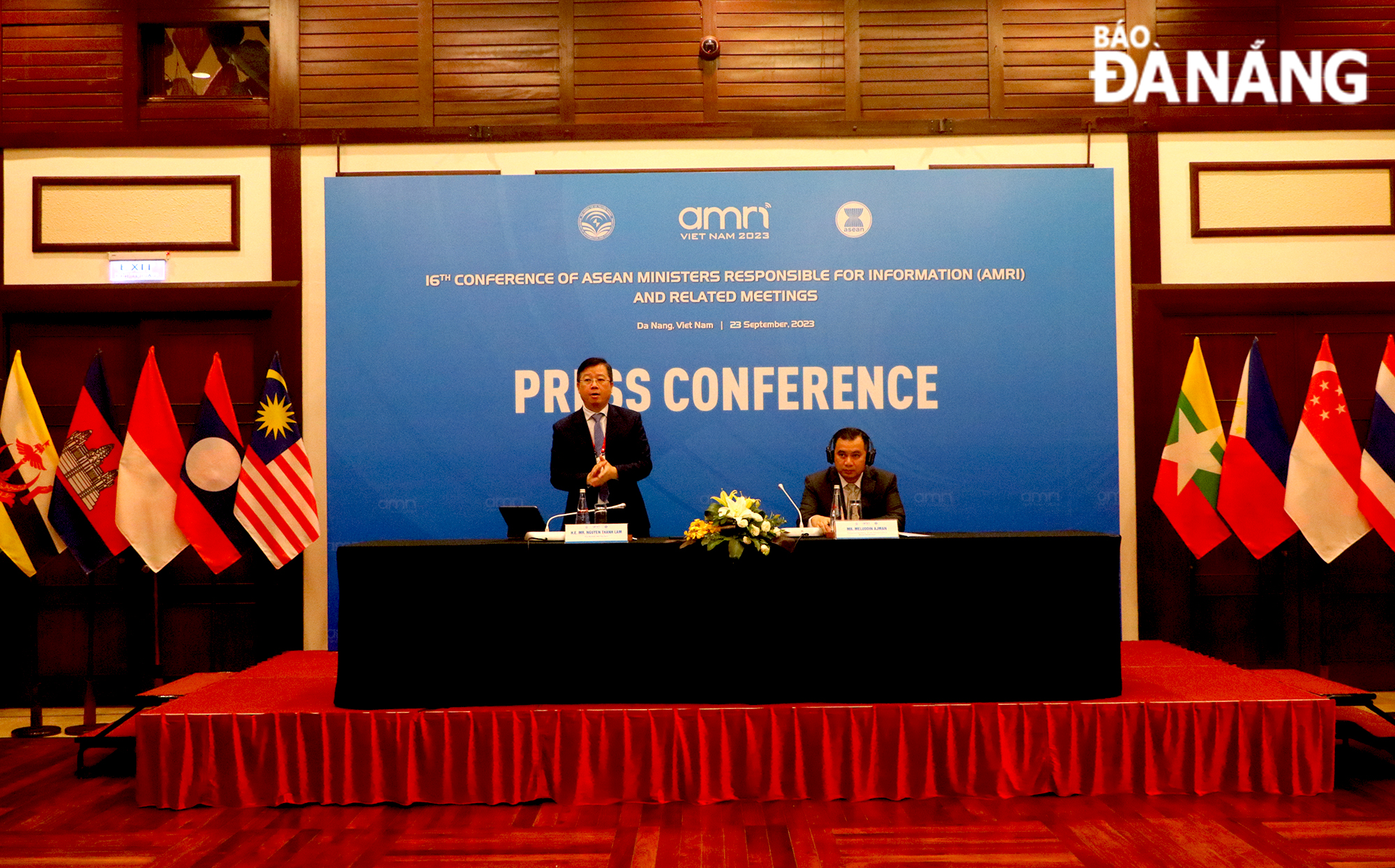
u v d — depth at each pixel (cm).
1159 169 471
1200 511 434
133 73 470
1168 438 443
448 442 463
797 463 466
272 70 471
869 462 391
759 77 472
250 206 471
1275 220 471
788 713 313
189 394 471
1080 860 265
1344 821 291
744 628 318
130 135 469
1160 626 467
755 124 471
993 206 466
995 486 464
